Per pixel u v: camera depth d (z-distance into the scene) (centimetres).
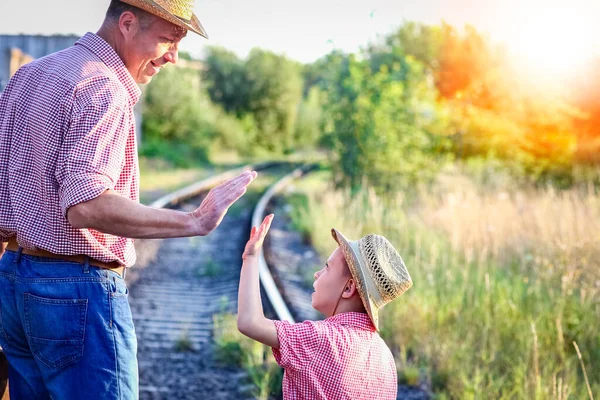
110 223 221
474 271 749
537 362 485
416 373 529
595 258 717
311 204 1395
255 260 251
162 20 250
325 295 258
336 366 238
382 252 250
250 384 522
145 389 509
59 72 240
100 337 241
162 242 1106
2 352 277
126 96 239
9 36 1492
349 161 1620
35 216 239
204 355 586
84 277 241
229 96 4462
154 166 2392
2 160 247
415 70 1761
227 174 2583
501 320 595
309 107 5044
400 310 637
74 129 228
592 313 598
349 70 1681
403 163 1588
